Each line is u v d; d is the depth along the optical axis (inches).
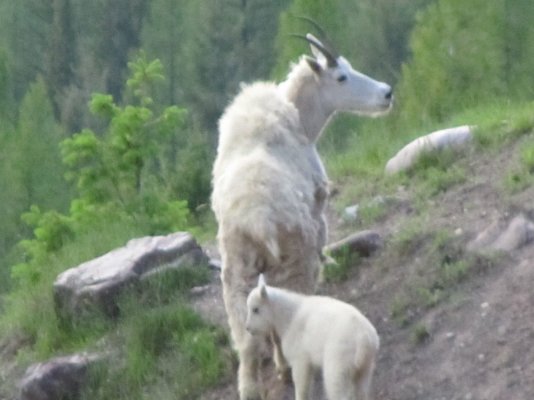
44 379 1264.8
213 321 1282.0
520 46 3223.4
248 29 5644.7
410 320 1163.3
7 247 3831.2
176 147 2699.3
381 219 1380.4
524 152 1341.0
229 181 1091.9
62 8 6382.9
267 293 1047.0
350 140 1962.4
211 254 1445.6
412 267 1229.7
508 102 1727.4
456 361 1096.2
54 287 1382.9
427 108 2425.0
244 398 1083.3
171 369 1240.8
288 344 1037.2
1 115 4712.1
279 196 1078.4
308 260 1097.4
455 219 1284.4
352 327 983.6
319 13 3686.0
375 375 1117.7
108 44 6289.4
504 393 1047.0
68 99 5851.4
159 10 5890.8
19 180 4040.4
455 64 2743.6
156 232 1616.6
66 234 1739.7
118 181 1765.5
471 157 1419.8
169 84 5684.1
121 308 1332.4
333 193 1529.3
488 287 1159.0
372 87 1261.1
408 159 1476.4
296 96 1248.2
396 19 4911.4
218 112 5462.6
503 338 1096.2
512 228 1210.6
